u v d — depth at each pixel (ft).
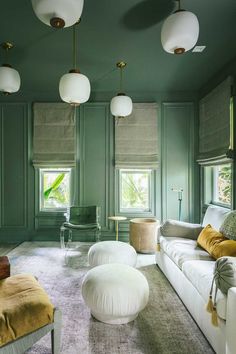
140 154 15.01
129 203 15.42
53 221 15.25
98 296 6.40
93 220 14.17
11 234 15.31
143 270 10.53
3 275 6.44
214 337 5.57
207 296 5.83
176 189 15.06
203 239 8.55
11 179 15.33
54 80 13.52
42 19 5.66
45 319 5.11
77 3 5.32
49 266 10.87
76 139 15.23
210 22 8.48
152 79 13.44
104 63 11.55
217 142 12.04
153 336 6.22
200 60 11.30
